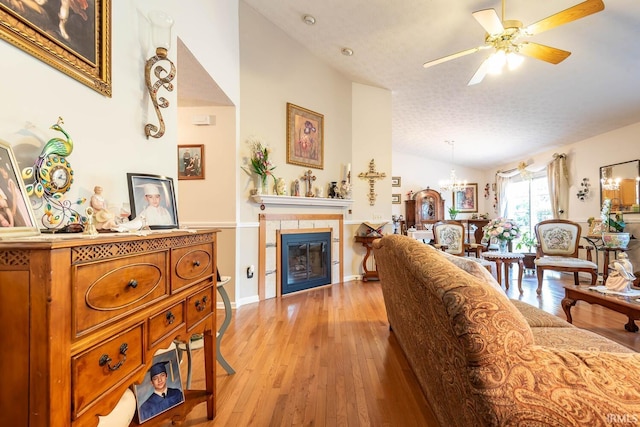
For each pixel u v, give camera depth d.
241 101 3.53
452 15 3.02
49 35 1.01
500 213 7.74
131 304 0.90
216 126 3.37
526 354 0.75
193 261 1.30
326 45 4.05
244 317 3.01
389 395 1.71
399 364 2.05
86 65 1.18
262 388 1.77
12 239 0.72
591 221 4.65
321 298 3.74
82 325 0.72
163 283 1.08
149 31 1.61
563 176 5.55
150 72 1.64
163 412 1.28
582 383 0.71
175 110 1.84
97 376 0.77
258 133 3.70
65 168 1.04
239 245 3.45
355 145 4.91
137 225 1.20
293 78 4.10
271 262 3.82
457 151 7.50
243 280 3.52
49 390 0.64
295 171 4.14
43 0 1.00
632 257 4.30
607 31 2.80
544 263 3.81
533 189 6.83
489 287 0.84
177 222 1.62
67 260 0.69
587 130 4.84
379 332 2.62
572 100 4.07
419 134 6.51
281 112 3.96
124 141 1.40
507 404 0.71
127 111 1.43
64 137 1.07
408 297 1.47
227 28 3.09
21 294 0.64
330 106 4.60
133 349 0.92
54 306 0.65
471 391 0.80
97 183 1.24
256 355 2.18
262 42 3.73
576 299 2.46
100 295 0.78
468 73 3.91
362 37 3.67
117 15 1.38
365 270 4.74
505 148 6.54
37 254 0.64
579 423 0.68
